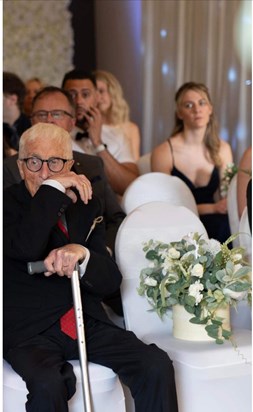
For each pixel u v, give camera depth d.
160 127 7.29
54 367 2.90
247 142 6.60
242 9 6.59
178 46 7.07
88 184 3.07
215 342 3.28
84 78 5.14
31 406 2.81
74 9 8.10
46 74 8.04
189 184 5.20
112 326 3.22
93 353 3.08
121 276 3.26
